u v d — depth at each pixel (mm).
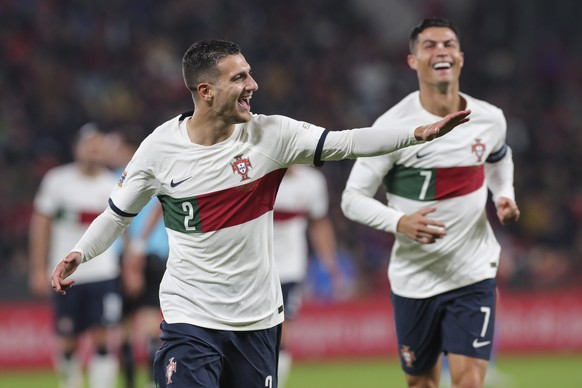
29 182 59531
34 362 45281
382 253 57594
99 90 68500
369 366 46938
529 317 50031
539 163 69812
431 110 21516
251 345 18000
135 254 31000
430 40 21203
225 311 17797
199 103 17359
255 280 17797
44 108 65188
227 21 76625
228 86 16984
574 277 54281
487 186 22828
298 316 47969
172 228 18000
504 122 21766
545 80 80062
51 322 45562
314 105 73250
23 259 54969
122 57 71625
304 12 80562
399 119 21641
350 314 48500
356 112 74250
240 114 17250
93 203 34906
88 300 34125
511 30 83562
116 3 74438
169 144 17594
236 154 17422
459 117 16266
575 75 80875
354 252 56031
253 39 76375
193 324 17812
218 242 17578
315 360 48000
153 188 17938
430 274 21734
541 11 83500
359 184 21750
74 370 35062
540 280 52531
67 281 17750
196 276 17812
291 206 32406
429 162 21266
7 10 70625
